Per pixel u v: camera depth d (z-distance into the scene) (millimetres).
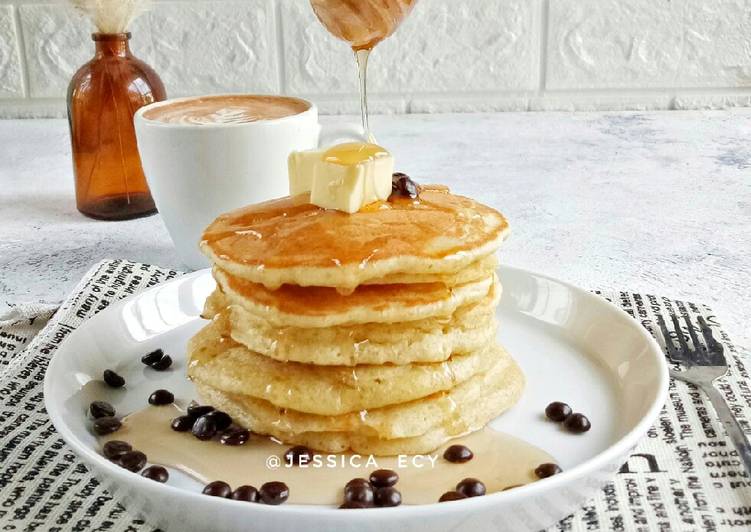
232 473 427
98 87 688
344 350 433
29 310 549
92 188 711
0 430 458
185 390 479
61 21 1009
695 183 769
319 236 438
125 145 701
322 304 429
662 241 662
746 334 537
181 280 535
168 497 381
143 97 695
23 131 990
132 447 441
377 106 1039
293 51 1013
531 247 654
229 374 448
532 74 1024
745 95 1023
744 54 1006
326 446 438
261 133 589
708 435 449
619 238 667
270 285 429
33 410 472
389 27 601
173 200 607
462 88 1031
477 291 447
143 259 648
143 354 505
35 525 409
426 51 1017
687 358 496
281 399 436
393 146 891
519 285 535
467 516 378
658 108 1033
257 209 472
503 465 430
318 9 594
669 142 895
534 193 750
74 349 480
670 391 477
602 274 614
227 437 440
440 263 429
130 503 398
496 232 452
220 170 593
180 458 435
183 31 1007
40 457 443
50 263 644
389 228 443
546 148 881
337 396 433
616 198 739
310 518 374
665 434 450
